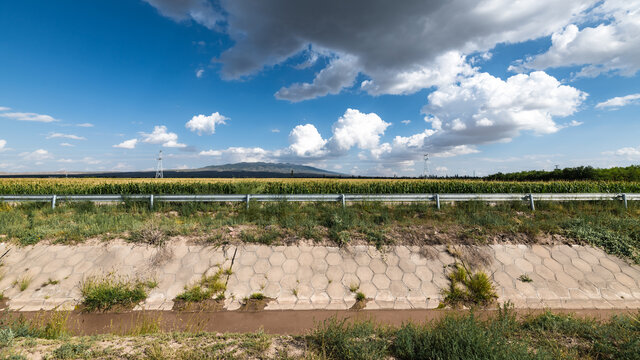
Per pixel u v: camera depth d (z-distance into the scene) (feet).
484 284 21.75
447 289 22.20
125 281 22.09
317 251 25.71
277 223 30.73
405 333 13.74
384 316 19.40
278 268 23.93
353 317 19.21
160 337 14.53
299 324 18.37
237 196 36.55
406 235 27.71
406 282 22.82
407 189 67.05
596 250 25.91
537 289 22.13
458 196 36.76
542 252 25.68
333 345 13.58
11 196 37.29
